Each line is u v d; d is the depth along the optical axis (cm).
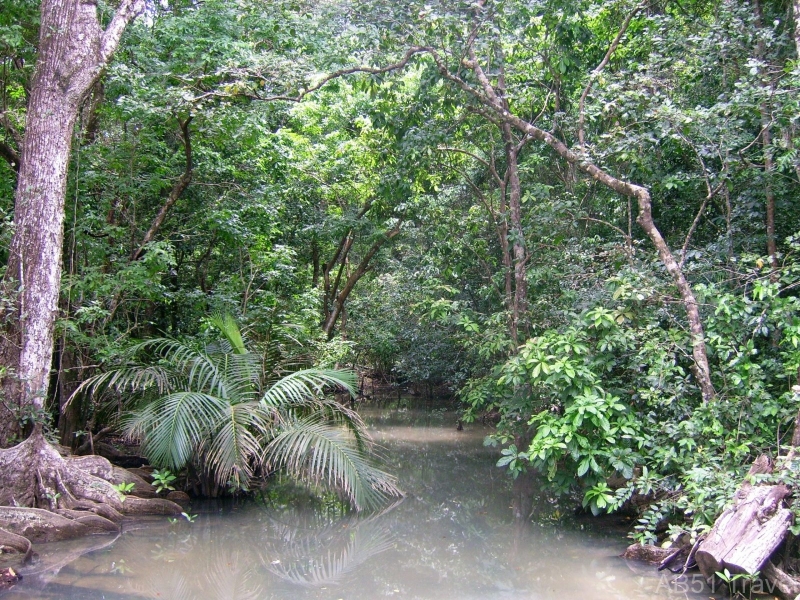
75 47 765
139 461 968
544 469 756
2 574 529
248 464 796
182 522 742
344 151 1498
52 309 742
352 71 880
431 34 870
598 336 748
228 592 527
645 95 766
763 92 676
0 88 997
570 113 1090
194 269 1305
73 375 909
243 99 1024
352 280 1666
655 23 852
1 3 912
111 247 965
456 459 1164
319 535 705
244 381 829
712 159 874
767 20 882
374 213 1457
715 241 880
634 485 638
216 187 1186
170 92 873
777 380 710
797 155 719
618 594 521
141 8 998
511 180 1006
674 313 759
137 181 983
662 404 669
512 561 618
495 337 934
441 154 1105
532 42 1002
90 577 549
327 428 793
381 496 815
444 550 656
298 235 1588
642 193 741
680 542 607
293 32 963
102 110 981
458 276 1202
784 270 637
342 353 1206
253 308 1152
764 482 552
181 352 832
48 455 710
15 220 743
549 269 925
